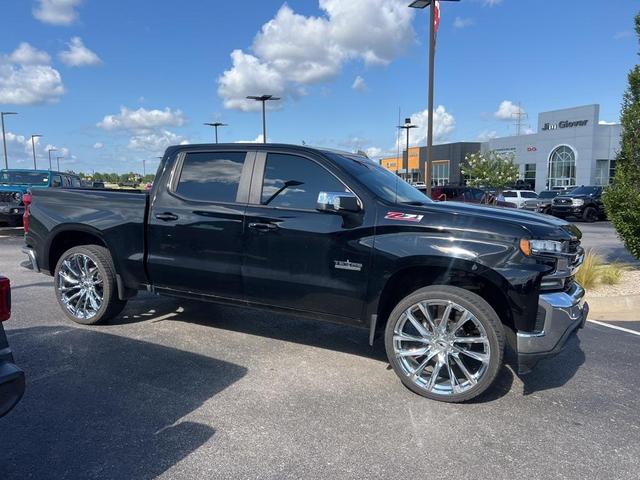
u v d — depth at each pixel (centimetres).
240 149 483
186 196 496
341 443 327
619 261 1038
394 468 300
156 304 655
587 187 2702
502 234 378
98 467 295
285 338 535
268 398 390
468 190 2145
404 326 409
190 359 468
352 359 478
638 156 829
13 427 338
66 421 347
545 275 372
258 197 463
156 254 505
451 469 300
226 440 327
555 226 389
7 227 1673
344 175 435
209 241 475
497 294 400
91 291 554
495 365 376
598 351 517
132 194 526
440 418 365
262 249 451
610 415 374
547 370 462
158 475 288
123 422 348
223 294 480
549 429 352
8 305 268
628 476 297
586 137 4894
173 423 348
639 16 827
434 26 1465
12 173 1731
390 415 367
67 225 550
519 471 299
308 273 434
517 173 4931
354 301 421
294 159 459
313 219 432
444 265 386
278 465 300
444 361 392
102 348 492
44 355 470
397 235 403
